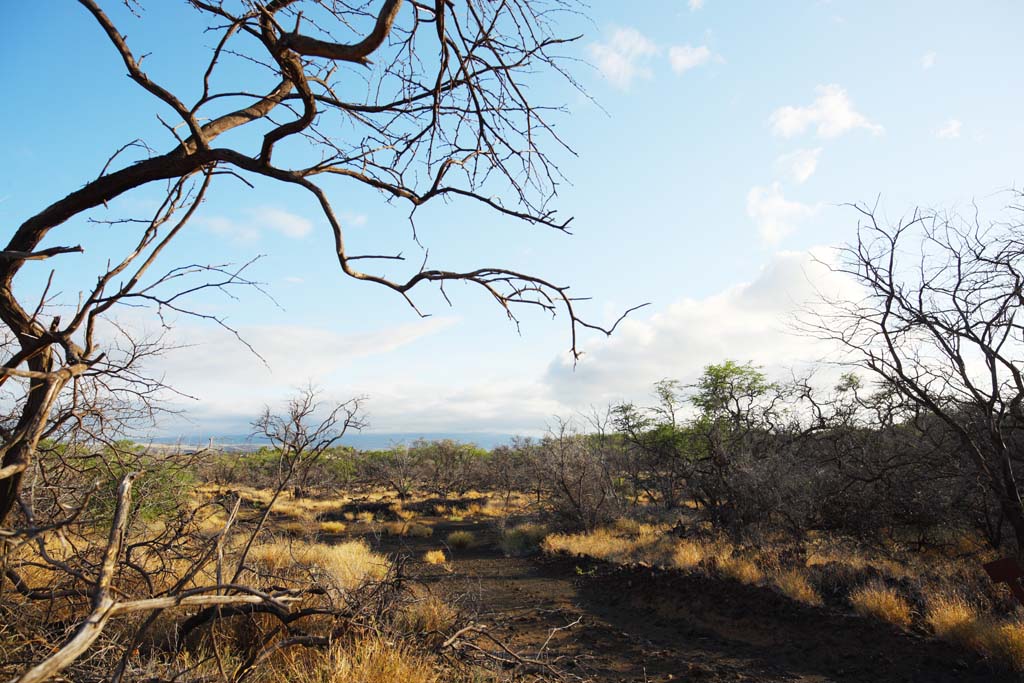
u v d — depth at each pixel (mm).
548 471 19750
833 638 7652
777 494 13539
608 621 9312
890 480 12242
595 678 6547
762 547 11945
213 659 4164
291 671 4484
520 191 3270
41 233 2938
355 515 28000
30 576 4496
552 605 10477
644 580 11180
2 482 2971
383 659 4512
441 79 2754
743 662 7184
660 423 20266
